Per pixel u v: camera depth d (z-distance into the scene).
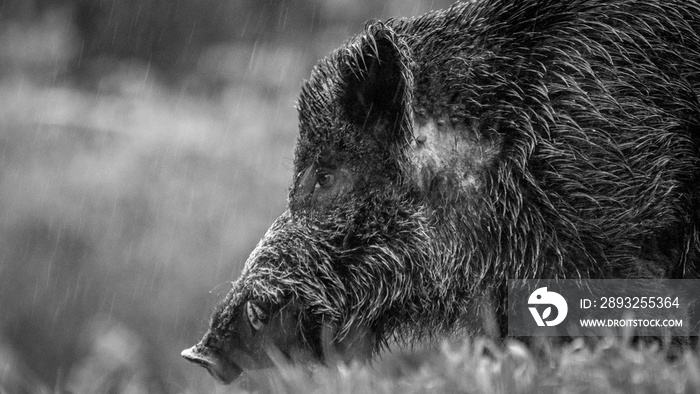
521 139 18.70
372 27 18.84
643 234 17.97
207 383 19.52
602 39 18.67
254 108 70.06
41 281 59.91
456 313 19.28
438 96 19.28
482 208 18.95
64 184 63.53
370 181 19.27
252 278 19.11
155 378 47.19
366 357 19.31
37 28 78.38
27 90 73.88
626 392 12.05
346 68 19.05
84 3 80.38
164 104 73.31
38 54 77.50
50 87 76.56
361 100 19.11
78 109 71.62
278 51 74.00
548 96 18.64
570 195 18.30
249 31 78.00
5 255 60.12
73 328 58.59
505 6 19.45
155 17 79.62
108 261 59.94
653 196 17.86
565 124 18.47
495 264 18.86
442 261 19.11
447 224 19.12
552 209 18.36
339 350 19.09
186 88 76.00
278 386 16.59
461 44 19.44
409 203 19.22
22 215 61.88
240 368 18.83
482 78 19.16
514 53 19.06
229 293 19.16
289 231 19.36
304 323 19.02
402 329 19.58
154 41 80.06
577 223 18.23
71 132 68.94
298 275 19.06
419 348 20.22
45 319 58.97
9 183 63.75
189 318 57.06
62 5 81.06
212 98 74.31
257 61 74.00
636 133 18.09
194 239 60.25
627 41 18.53
